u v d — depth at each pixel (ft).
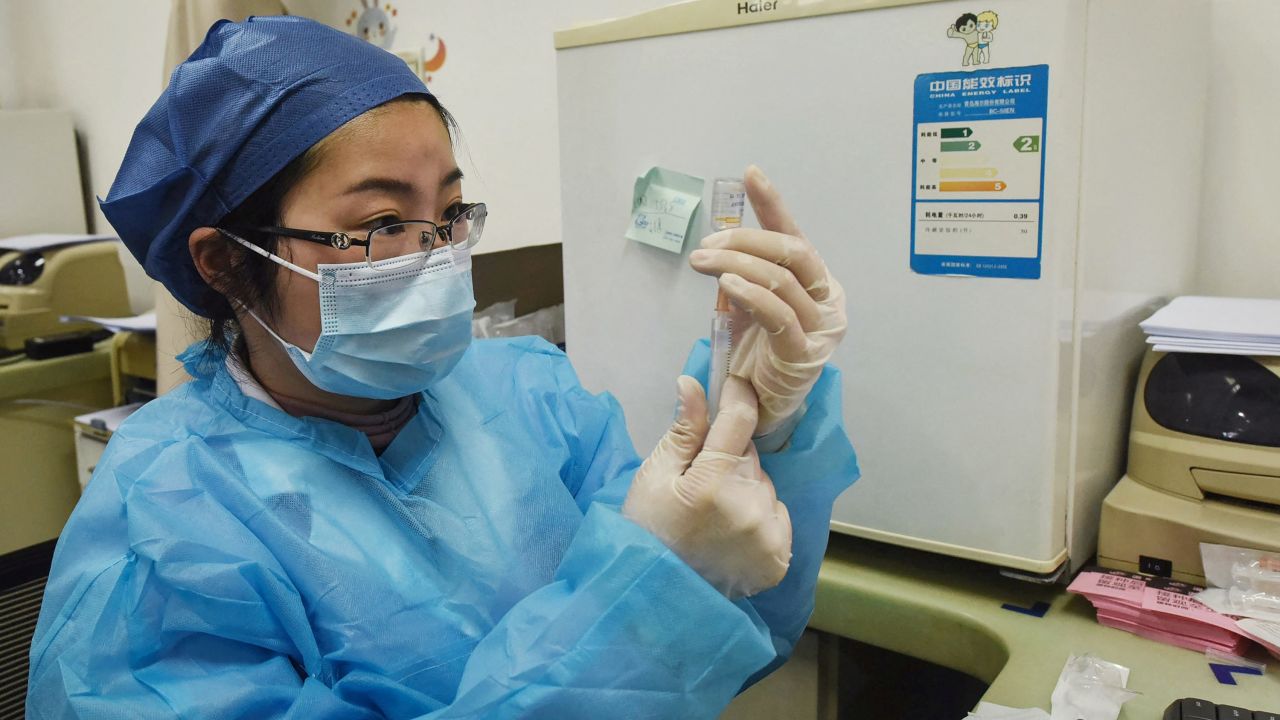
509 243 7.07
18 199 9.21
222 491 2.41
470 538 2.65
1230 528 3.25
